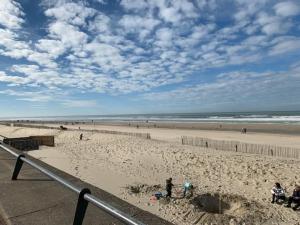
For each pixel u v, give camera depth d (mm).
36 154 34781
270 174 22938
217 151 33531
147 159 30719
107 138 49781
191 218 15492
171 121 121125
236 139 47188
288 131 59094
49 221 3865
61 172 5797
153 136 54312
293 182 21125
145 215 3412
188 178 23438
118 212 2713
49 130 70562
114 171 25906
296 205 16844
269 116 129375
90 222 3594
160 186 21062
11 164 7633
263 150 31922
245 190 20328
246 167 25125
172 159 29969
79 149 40062
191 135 55594
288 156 29734
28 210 4219
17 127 87312
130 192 19719
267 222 15156
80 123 130625
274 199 17797
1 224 3811
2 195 4844
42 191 5004
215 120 112000
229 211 17438
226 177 23312
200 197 18812
